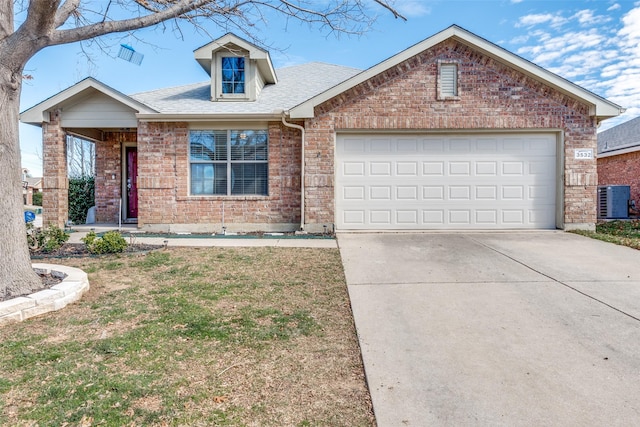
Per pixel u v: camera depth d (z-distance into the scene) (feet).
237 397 9.30
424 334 13.07
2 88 15.47
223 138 34.83
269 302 15.85
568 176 32.53
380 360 11.29
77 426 8.13
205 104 36.19
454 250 25.50
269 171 34.37
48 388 9.47
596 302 15.96
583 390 9.73
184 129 34.27
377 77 32.37
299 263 22.22
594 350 11.89
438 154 33.32
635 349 11.93
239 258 23.36
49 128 34.88
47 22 15.60
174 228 34.42
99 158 41.60
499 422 8.50
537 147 33.30
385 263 22.25
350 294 16.98
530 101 32.40
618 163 55.77
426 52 32.30
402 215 33.45
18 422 8.21
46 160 34.91
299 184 34.30
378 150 33.30
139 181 34.24
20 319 13.58
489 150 33.30
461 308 15.39
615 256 23.76
